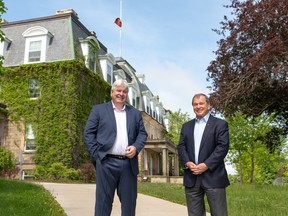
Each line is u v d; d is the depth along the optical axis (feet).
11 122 74.13
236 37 51.11
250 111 54.44
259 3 47.57
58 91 73.26
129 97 111.14
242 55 52.44
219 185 13.35
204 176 13.50
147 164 112.16
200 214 13.88
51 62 75.00
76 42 80.59
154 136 133.69
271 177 134.72
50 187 39.63
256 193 36.60
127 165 13.37
